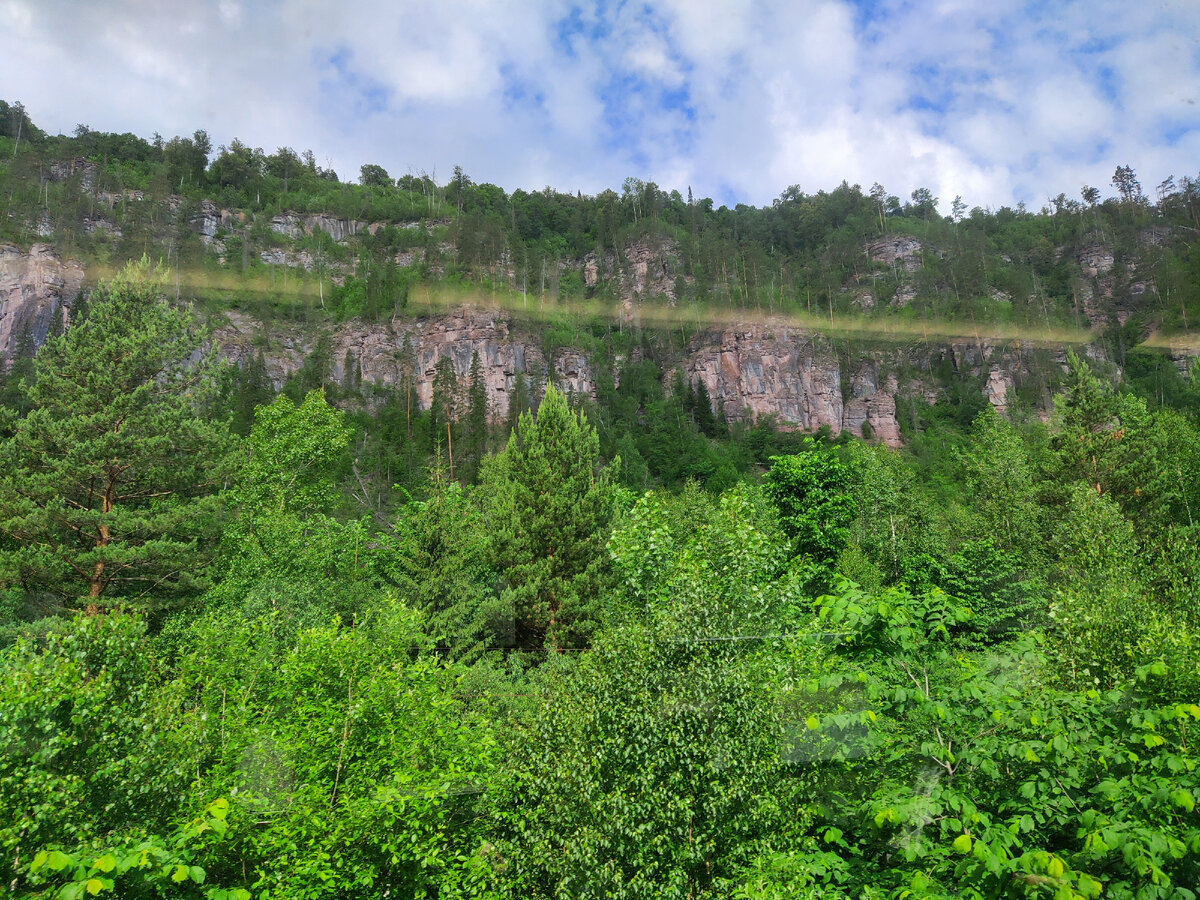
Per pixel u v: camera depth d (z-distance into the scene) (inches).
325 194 6053.2
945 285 5251.0
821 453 1419.8
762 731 272.8
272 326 4311.0
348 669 355.6
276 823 297.7
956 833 196.5
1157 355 2997.0
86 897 220.1
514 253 5782.5
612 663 305.6
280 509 1132.5
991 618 842.8
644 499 363.3
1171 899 159.5
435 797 316.8
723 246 5944.9
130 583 873.5
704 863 274.8
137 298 1087.0
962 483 1977.1
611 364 5142.7
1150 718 186.1
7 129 4557.1
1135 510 1155.3
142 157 5083.7
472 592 746.2
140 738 268.7
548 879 304.7
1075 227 4940.9
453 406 3496.6
